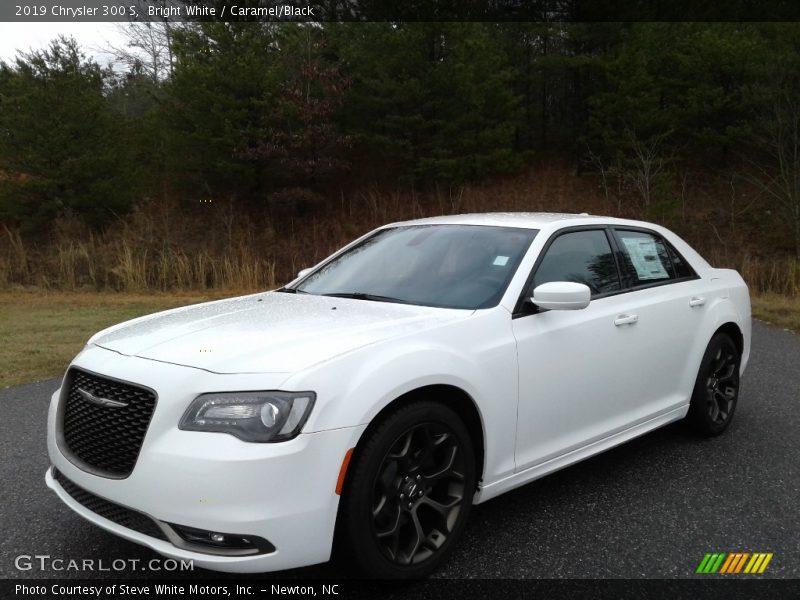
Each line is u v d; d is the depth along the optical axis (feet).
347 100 80.64
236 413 8.34
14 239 74.38
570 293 10.88
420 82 78.84
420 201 86.84
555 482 13.48
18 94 72.95
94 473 9.00
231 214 81.41
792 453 15.16
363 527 8.77
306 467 8.26
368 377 8.91
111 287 59.62
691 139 91.61
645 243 15.20
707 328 15.49
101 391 9.31
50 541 11.01
